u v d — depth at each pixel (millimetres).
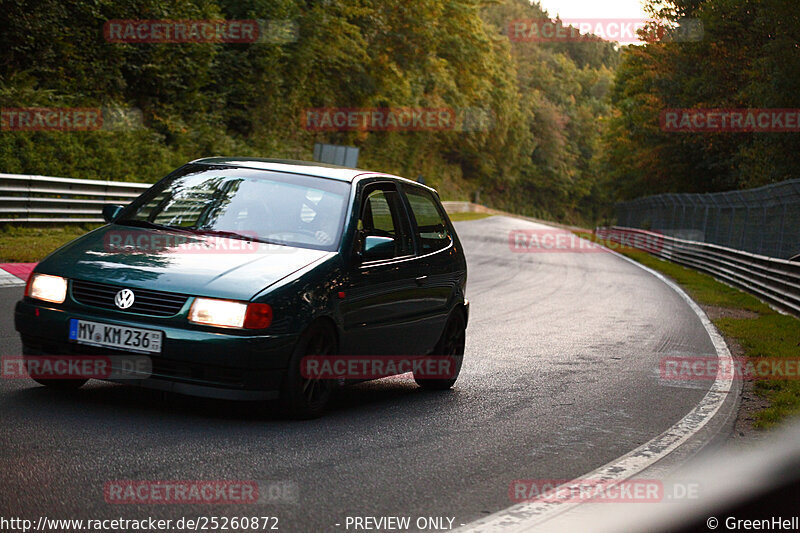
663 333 11867
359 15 50750
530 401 6680
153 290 5082
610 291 18062
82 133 22547
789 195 17844
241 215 5910
